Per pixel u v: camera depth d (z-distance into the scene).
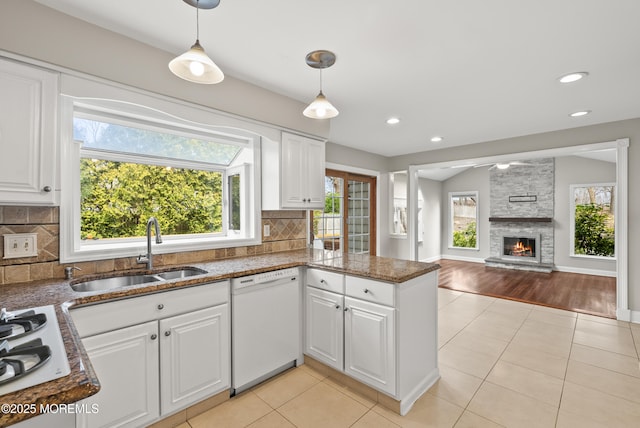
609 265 5.75
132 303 1.54
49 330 1.02
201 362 1.80
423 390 2.05
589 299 4.25
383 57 2.04
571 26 1.68
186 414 1.77
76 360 0.81
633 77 2.32
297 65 2.14
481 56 2.02
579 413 1.83
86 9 1.55
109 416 1.47
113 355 1.48
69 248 1.81
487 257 7.34
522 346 2.75
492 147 4.35
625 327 3.18
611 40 1.82
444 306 3.94
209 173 2.85
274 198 2.70
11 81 1.44
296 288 2.34
